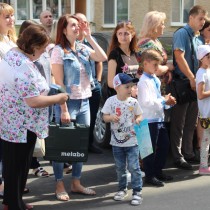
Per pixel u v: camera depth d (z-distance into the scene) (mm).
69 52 5844
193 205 5781
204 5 21766
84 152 5574
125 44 6512
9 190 5129
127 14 21031
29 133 4996
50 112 5953
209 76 6762
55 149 5555
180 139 7168
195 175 6887
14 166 5059
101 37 9352
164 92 6895
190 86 6949
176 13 21500
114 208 5691
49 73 5906
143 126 5773
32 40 4832
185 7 21547
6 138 5008
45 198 6004
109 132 8094
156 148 6461
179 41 6953
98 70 7844
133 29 6504
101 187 6410
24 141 4957
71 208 5691
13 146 5012
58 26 5855
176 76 7102
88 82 6082
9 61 4863
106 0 20797
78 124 5770
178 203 5844
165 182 6586
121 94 5758
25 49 4879
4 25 5883
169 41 9023
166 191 6238
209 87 6789
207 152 6887
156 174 6594
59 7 20516
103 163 7461
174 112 7066
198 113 7145
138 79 5938
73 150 5559
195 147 7641
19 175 5113
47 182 6570
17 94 4883
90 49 6273
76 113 5980
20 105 4910
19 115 4930
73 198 6008
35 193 6168
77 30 5855
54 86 5238
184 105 7023
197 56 6871
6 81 4883
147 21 6734
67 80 5836
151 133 6297
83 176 6852
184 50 6984
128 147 5805
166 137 6480
